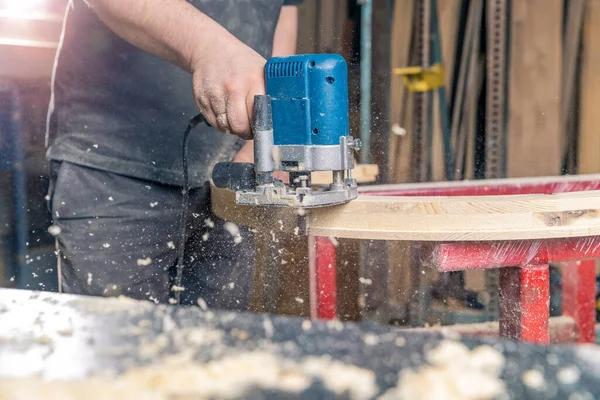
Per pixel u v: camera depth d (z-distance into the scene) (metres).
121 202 1.61
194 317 0.68
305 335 0.63
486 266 1.11
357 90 2.84
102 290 1.64
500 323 1.19
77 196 1.59
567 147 2.87
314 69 1.09
